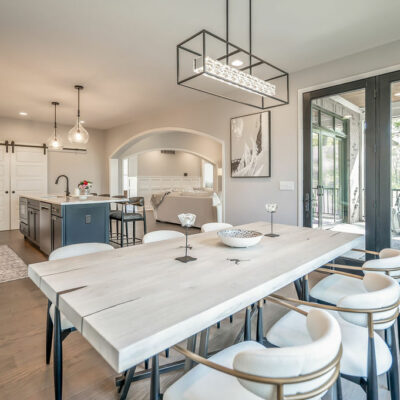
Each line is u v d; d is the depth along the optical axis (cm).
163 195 793
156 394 117
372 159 324
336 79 347
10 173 674
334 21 266
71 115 634
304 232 248
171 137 944
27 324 243
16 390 166
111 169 797
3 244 527
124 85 435
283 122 400
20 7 244
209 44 307
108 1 236
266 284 127
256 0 233
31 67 368
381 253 196
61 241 392
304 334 137
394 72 306
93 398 160
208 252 179
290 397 80
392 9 248
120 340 82
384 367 120
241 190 455
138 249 187
